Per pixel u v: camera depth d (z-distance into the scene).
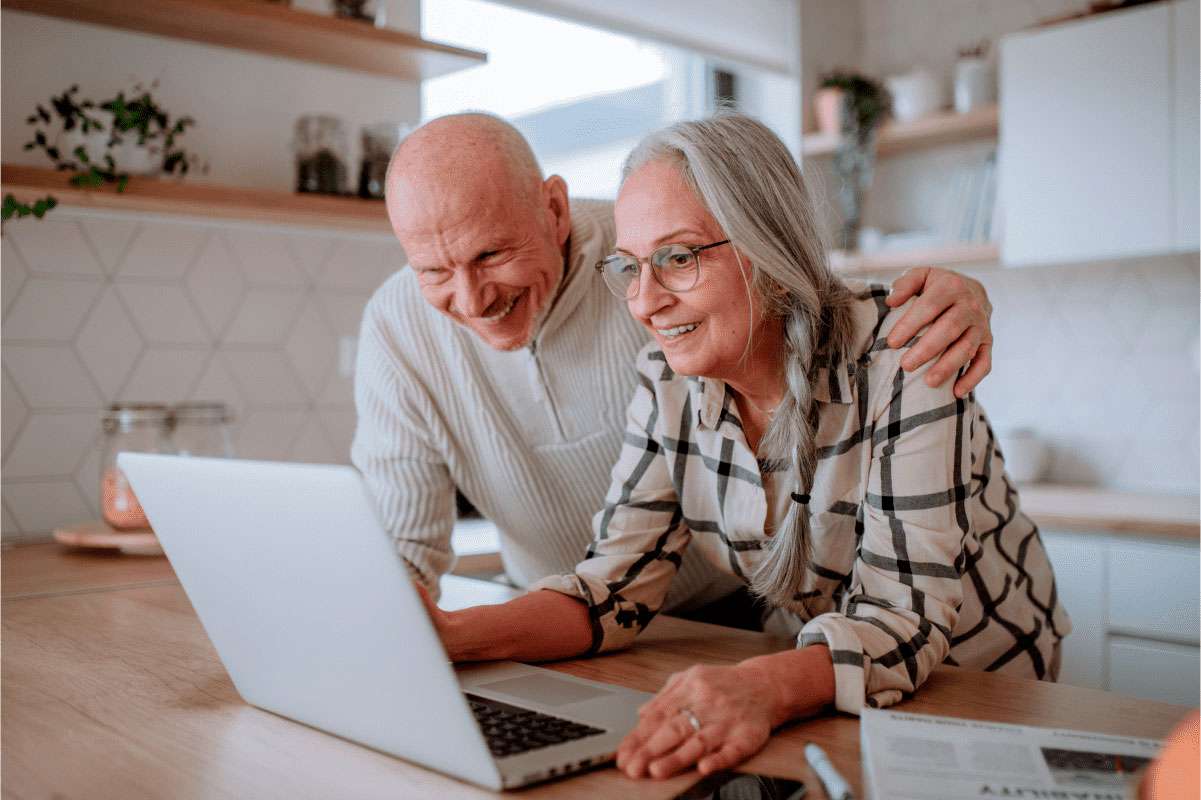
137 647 1.21
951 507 1.00
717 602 1.70
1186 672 2.32
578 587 1.15
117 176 1.86
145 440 1.92
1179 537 2.32
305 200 2.08
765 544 1.16
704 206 0.97
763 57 3.31
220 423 2.04
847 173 3.25
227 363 2.26
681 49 3.07
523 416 1.47
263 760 0.82
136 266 2.13
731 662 1.11
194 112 2.17
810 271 1.03
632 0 2.95
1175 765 0.65
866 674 0.91
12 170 1.75
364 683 0.80
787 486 1.12
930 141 3.26
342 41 2.15
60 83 2.00
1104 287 3.02
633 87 3.06
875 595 1.01
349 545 0.73
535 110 2.82
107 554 1.90
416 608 0.71
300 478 0.74
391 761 0.81
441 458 1.51
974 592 1.25
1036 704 0.93
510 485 1.52
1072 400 3.09
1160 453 2.93
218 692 1.02
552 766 0.75
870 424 1.04
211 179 2.19
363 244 2.47
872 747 0.75
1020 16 3.17
